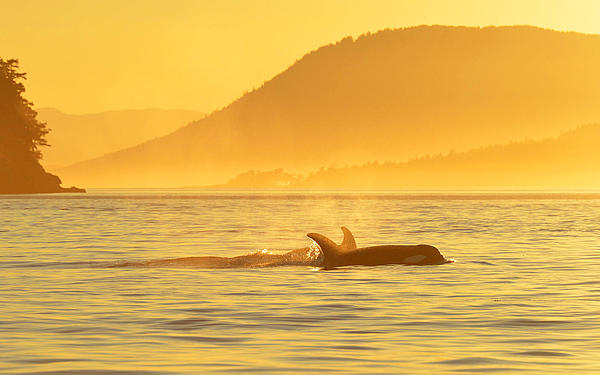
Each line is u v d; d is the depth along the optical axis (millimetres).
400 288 83125
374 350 53938
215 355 52250
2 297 77062
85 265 105312
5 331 60094
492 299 76188
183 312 68750
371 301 74812
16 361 50344
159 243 148250
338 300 75250
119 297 77062
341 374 47594
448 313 68500
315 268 99625
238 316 66875
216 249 135625
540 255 121750
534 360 51062
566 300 75812
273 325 62969
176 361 50531
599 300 75750
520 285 85938
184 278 91062
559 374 47688
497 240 155250
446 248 135500
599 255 122000
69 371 47875
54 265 106000
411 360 51031
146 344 55656
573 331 60594
